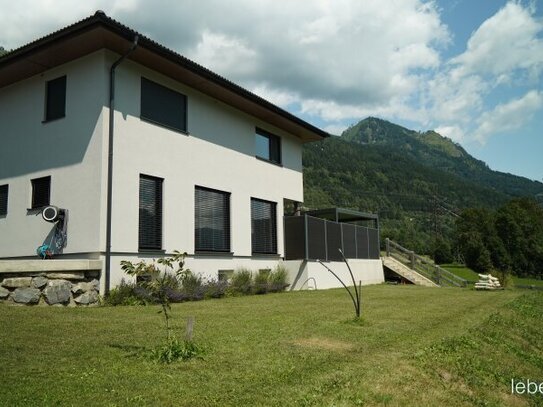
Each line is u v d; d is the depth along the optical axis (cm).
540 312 1350
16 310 872
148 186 1328
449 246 6625
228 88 1534
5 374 468
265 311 993
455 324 908
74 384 447
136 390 440
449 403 500
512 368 700
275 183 1944
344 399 453
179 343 576
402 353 632
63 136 1268
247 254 1714
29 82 1373
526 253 6069
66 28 1135
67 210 1227
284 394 451
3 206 1399
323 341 683
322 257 1998
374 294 1544
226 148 1662
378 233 2697
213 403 420
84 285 1095
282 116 1842
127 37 1174
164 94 1420
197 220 1506
